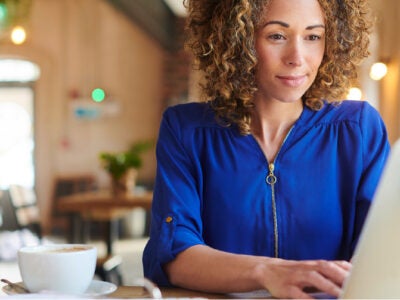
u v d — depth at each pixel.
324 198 1.37
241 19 1.31
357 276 0.88
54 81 10.76
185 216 1.36
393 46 7.27
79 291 1.08
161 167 1.43
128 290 1.17
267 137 1.40
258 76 1.35
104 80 11.16
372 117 1.44
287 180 1.37
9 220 5.05
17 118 10.68
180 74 11.77
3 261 7.10
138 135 11.51
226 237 1.38
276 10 1.29
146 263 1.35
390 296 0.87
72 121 10.84
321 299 1.06
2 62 10.64
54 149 10.73
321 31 1.31
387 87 7.36
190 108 1.47
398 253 0.85
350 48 1.42
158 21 11.08
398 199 0.84
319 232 1.37
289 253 1.36
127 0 9.45
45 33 10.73
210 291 1.22
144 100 11.61
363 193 1.38
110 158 5.94
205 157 1.41
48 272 1.05
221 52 1.38
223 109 1.40
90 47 10.88
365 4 1.46
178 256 1.28
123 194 5.93
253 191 1.37
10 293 1.07
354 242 1.38
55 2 10.77
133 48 11.54
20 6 6.35
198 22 1.47
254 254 1.37
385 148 1.42
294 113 1.40
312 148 1.39
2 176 10.62
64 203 5.68
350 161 1.39
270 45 1.30
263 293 1.19
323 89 1.41
